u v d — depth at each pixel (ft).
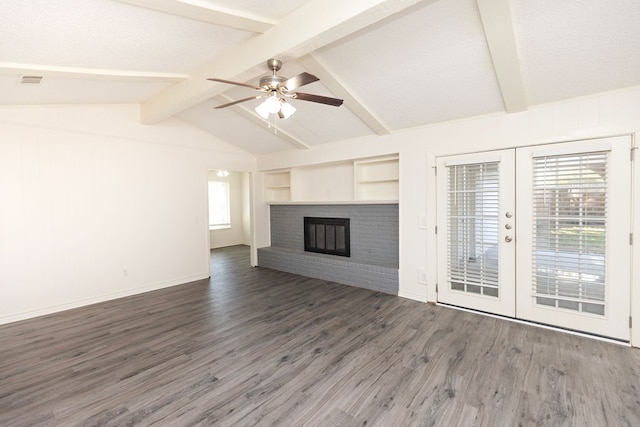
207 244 17.75
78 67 8.91
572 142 9.65
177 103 11.96
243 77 9.41
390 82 10.37
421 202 13.02
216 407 6.59
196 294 14.64
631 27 6.97
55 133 12.58
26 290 11.90
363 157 14.98
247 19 7.34
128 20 6.87
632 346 8.97
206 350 9.10
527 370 7.82
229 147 18.86
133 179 14.82
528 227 10.55
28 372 8.01
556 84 9.08
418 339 9.63
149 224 15.39
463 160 11.69
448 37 8.09
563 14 6.87
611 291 9.28
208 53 9.31
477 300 11.78
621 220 9.05
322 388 7.22
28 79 9.18
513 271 10.92
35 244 12.13
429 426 5.99
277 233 21.15
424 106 11.33
